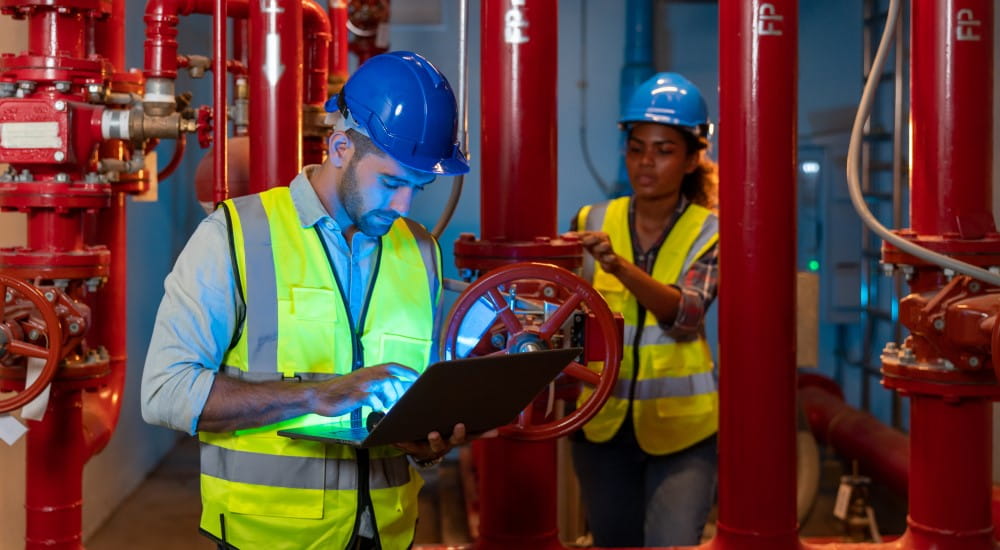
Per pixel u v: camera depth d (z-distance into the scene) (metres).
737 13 2.41
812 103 5.68
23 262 2.28
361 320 1.75
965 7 2.40
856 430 4.49
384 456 1.77
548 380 1.69
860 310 5.69
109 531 4.43
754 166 2.41
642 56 5.55
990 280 2.25
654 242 3.03
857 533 4.09
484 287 1.85
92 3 2.37
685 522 2.86
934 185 2.43
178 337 1.65
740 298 2.44
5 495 3.38
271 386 1.63
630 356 2.89
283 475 1.73
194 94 5.86
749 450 2.45
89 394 2.93
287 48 2.42
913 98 2.48
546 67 2.44
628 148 3.03
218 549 1.79
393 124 1.67
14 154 2.27
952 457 2.46
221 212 1.72
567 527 3.96
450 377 1.48
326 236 1.75
